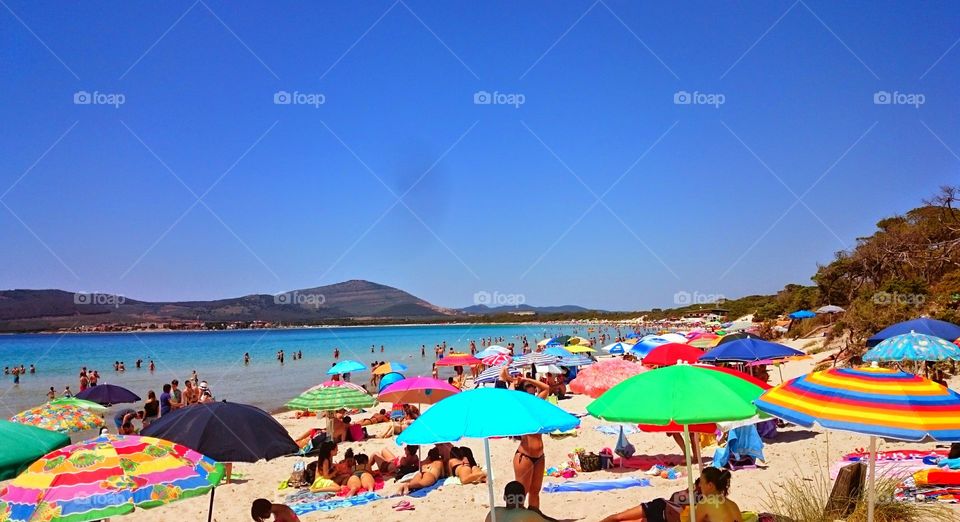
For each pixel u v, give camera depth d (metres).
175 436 6.35
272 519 8.93
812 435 11.93
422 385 11.98
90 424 10.84
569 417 5.94
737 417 4.76
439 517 8.45
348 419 15.72
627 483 9.50
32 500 4.02
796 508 7.03
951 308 22.69
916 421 4.11
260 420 6.69
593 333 99.75
